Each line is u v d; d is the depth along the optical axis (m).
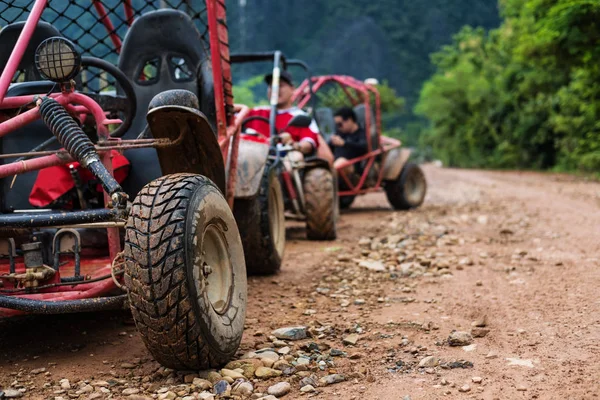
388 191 10.99
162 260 2.77
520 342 3.50
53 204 3.83
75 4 5.00
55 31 4.20
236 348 3.21
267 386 3.00
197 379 2.98
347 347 3.53
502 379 2.97
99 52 6.79
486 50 45.88
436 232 7.60
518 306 4.22
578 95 22.66
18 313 3.26
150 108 3.24
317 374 3.13
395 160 10.88
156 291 2.76
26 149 3.90
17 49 3.45
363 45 146.00
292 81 7.94
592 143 22.05
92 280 3.24
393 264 5.79
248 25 135.12
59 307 3.05
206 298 2.93
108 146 3.25
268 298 4.70
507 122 36.91
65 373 3.24
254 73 84.75
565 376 2.96
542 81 31.95
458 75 44.69
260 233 5.22
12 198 3.89
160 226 2.80
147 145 3.27
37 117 3.19
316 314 4.23
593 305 4.12
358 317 4.12
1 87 3.32
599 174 22.17
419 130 96.75
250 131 6.81
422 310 4.25
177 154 3.53
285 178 7.12
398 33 155.12
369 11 154.88
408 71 150.75
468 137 42.34
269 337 3.65
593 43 14.76
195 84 4.64
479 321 3.81
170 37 4.63
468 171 31.69
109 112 4.13
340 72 143.38
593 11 13.80
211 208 3.05
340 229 8.32
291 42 145.00
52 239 3.68
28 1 4.76
